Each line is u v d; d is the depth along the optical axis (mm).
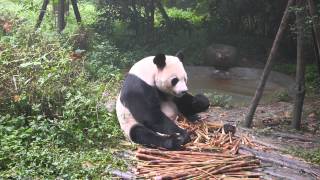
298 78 8711
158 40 15930
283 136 8078
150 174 5270
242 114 9875
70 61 7305
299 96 8727
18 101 6441
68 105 6363
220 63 14555
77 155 5629
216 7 16719
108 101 7762
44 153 5465
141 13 16594
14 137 5832
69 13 17797
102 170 5324
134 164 5609
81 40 12047
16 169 5227
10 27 9883
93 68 9383
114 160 5621
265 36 16594
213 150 6012
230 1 16391
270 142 7508
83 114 6410
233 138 6652
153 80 6184
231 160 5680
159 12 18344
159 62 6117
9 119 6375
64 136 6062
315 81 12562
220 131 6773
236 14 16594
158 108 6141
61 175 5152
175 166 5484
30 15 13938
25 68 6730
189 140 6039
